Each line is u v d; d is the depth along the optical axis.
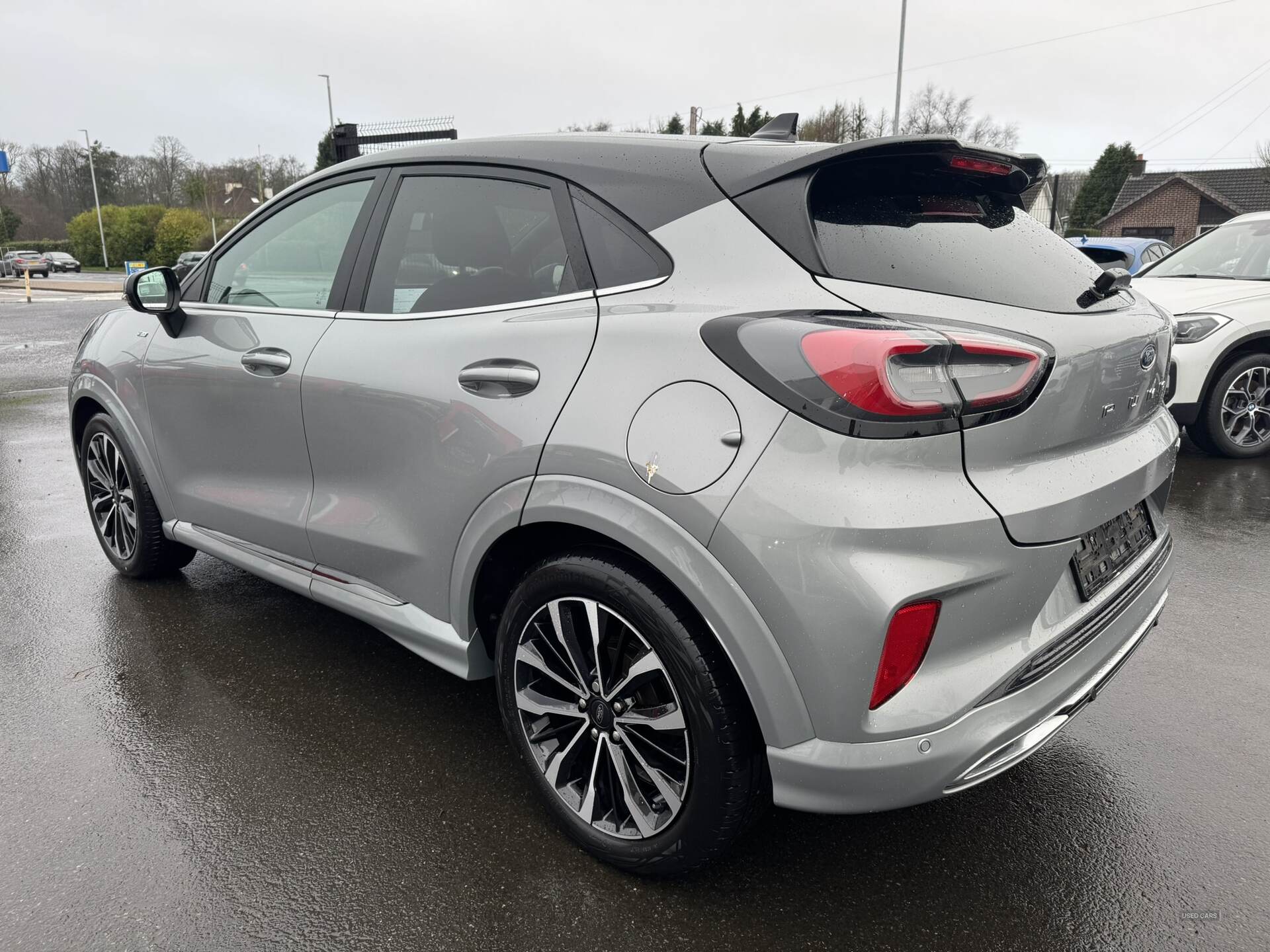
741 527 1.63
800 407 1.59
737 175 1.92
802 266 1.76
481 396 2.09
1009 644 1.72
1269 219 6.35
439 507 2.22
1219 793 2.35
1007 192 2.28
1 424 7.30
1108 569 1.98
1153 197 47.38
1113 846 2.14
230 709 2.78
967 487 1.61
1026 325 1.73
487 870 2.05
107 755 2.51
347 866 2.06
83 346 3.64
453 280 2.30
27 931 1.86
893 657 1.58
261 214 2.96
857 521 1.55
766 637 1.63
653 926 1.88
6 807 2.27
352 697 2.85
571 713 2.04
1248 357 5.64
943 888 2.00
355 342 2.46
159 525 3.53
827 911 1.93
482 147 2.37
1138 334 1.96
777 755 1.69
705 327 1.75
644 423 1.77
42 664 3.06
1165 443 2.18
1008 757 1.72
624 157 2.10
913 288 1.75
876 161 1.93
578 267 2.05
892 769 1.62
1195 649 3.18
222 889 1.99
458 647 2.28
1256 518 4.63
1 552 4.20
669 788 1.87
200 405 2.99
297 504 2.71
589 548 1.93
